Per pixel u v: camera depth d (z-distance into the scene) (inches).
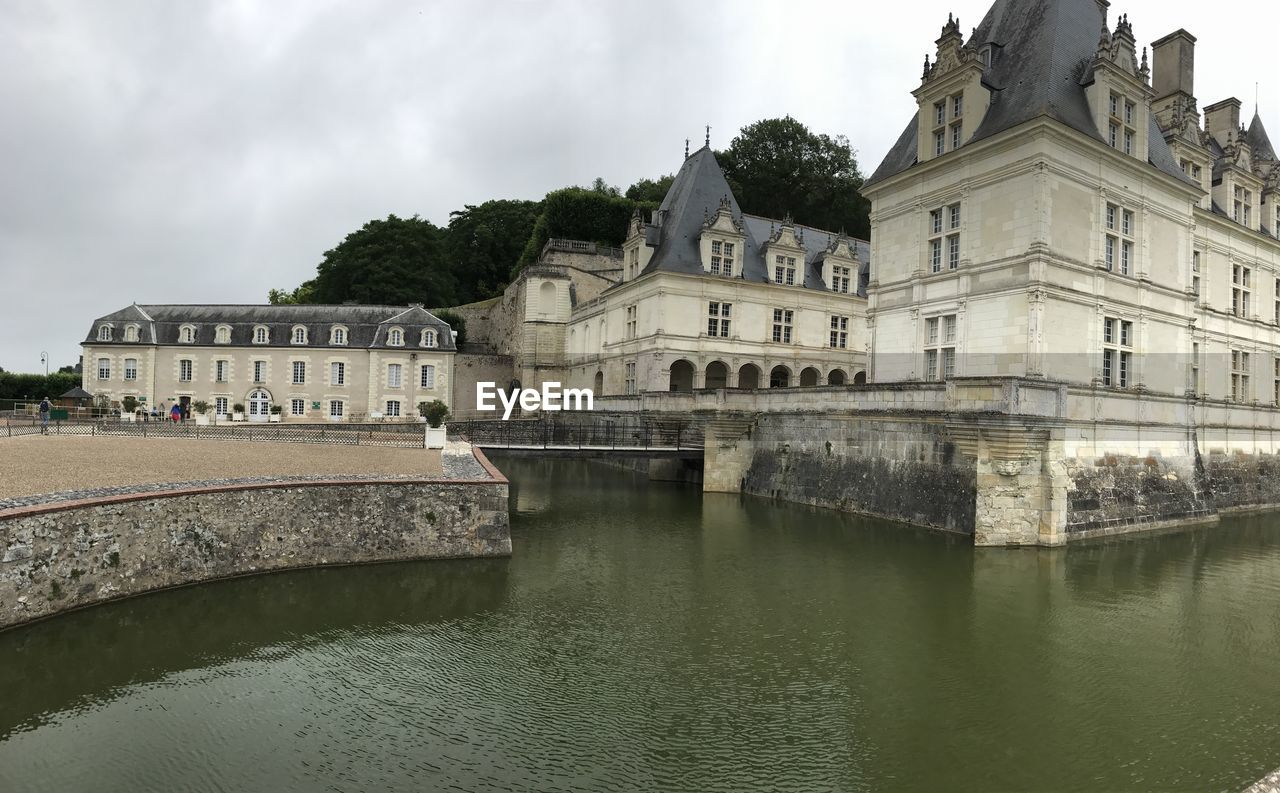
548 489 1259.8
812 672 449.4
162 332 1894.7
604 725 377.1
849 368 1631.4
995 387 732.0
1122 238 916.0
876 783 326.6
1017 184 838.5
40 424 1134.4
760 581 644.7
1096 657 479.2
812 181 2252.7
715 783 324.2
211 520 591.5
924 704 407.2
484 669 446.3
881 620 546.3
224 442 1016.9
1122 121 906.1
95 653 458.3
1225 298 1136.8
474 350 2431.1
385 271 2427.4
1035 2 952.9
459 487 706.2
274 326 1920.5
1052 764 345.1
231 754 343.6
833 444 1012.5
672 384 1544.0
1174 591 625.6
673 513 987.3
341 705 396.5
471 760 340.2
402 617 535.5
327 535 652.7
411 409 1941.4
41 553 468.8
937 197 944.3
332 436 1161.4
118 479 620.7
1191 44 1119.0
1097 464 823.1
